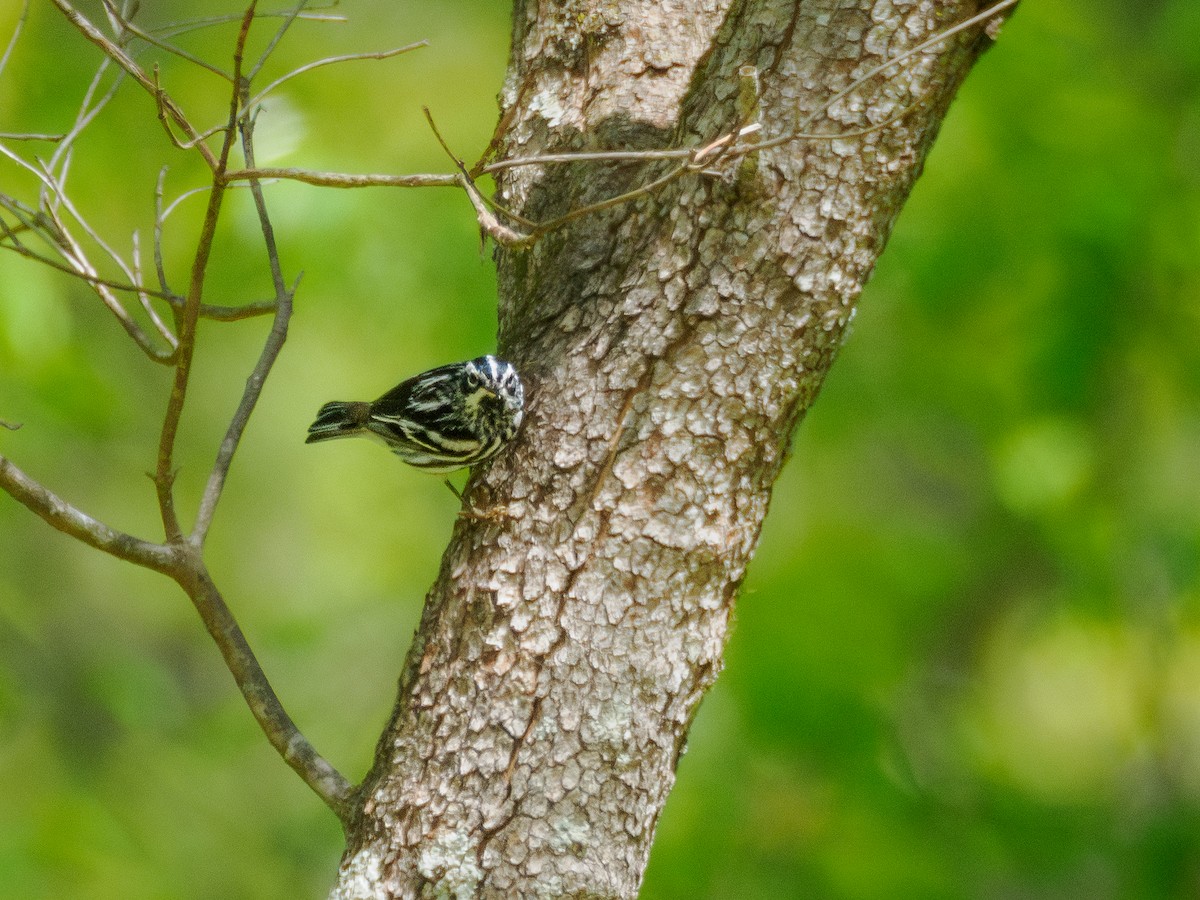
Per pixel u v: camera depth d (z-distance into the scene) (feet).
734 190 18.29
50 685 51.60
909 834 41.04
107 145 39.55
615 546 18.22
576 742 17.75
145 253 40.96
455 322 38.78
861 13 18.56
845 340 19.15
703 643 18.58
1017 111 40.91
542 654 18.04
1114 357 41.14
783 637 40.68
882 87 18.43
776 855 39.96
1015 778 45.21
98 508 58.29
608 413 18.65
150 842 47.60
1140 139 41.09
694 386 18.42
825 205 18.35
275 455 57.06
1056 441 41.57
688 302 18.56
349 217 36.58
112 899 43.11
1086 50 41.83
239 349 54.29
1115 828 43.96
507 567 18.56
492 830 17.53
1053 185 40.55
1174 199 41.19
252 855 49.96
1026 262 40.73
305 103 38.27
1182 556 42.09
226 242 36.94
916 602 43.78
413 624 53.06
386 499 53.26
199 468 57.88
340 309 39.93
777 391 18.52
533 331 20.02
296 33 42.11
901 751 42.32
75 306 47.98
